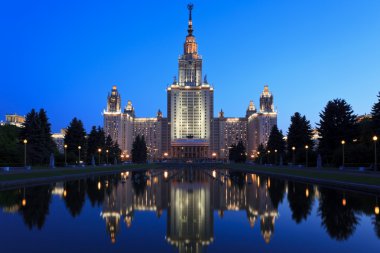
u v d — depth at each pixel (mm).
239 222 24016
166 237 19719
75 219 24438
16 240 18703
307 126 124688
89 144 143875
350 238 19328
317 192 40719
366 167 82625
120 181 61312
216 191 43875
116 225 22688
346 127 98062
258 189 45781
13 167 88250
